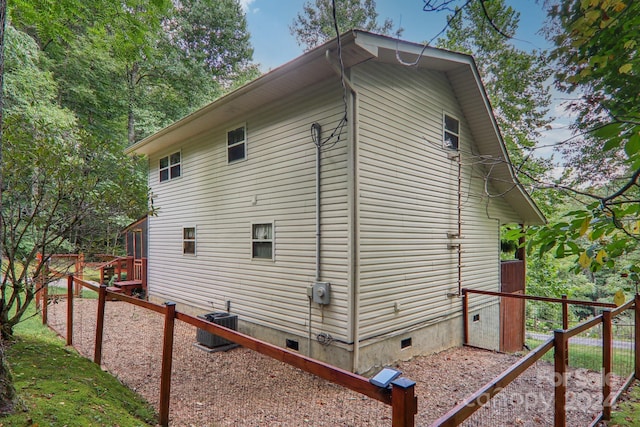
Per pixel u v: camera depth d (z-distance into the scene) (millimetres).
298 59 4965
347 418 3889
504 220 9117
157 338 6477
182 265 8812
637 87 2309
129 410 3324
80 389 3197
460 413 1504
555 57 2572
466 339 7270
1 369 2406
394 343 5785
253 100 6461
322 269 5531
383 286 5586
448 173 7121
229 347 6164
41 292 6902
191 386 4504
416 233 6277
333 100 5465
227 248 7441
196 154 8422
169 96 17109
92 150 4980
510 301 9438
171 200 9297
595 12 2094
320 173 5605
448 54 6148
